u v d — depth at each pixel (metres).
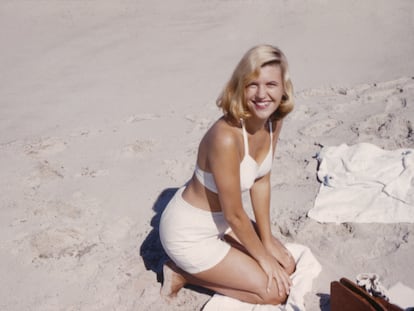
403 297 2.66
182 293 3.02
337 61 9.05
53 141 5.53
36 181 4.54
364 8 12.41
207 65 9.40
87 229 3.75
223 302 2.81
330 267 3.06
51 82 8.89
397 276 2.94
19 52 10.95
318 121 5.25
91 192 4.27
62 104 7.67
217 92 7.77
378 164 4.07
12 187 4.43
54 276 3.26
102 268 3.30
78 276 3.25
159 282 3.10
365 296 2.33
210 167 2.60
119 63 9.88
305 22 11.93
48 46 11.27
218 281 2.77
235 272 2.71
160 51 10.57
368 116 5.20
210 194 2.68
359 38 10.44
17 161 5.00
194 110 6.61
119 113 7.05
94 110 7.30
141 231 3.70
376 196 3.70
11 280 3.24
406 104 5.38
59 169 4.77
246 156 2.62
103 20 13.21
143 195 4.18
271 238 3.02
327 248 3.26
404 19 11.44
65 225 3.79
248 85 2.42
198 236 2.74
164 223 2.85
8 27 12.88
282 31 11.40
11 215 3.96
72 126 6.58
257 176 2.85
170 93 7.91
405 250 3.14
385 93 5.91
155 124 5.91
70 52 10.77
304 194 3.90
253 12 13.07
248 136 2.62
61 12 13.88
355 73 8.19
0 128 6.76
